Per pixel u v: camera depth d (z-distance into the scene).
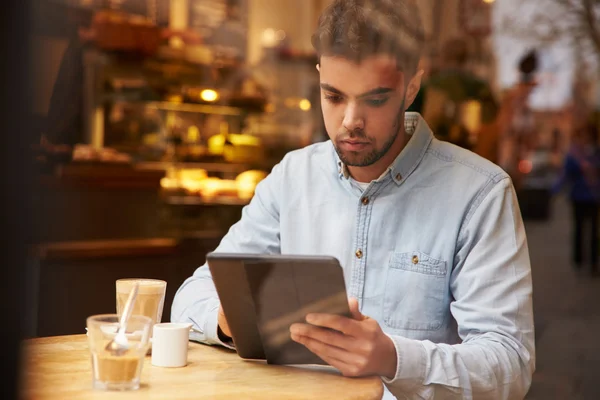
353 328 1.05
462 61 4.88
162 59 3.97
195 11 4.59
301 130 5.33
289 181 1.54
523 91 6.50
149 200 3.58
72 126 2.76
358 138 1.31
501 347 1.23
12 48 0.51
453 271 1.38
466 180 1.39
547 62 6.73
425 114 4.09
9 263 0.53
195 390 0.98
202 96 4.18
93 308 3.03
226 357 1.20
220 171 4.22
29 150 0.53
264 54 5.32
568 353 4.06
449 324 1.40
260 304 1.07
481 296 1.31
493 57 5.65
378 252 1.42
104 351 0.95
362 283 1.42
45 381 0.98
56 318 2.81
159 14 4.14
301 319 1.07
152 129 3.88
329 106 1.32
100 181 3.19
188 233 3.77
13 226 0.53
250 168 4.38
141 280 1.22
